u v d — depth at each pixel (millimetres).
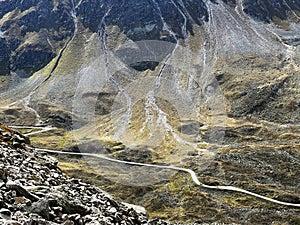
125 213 16406
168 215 145250
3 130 19219
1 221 8836
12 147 17344
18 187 11391
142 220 17078
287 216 148500
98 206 15008
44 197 11734
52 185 15000
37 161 17141
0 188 11125
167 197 155125
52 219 11109
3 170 12727
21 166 14930
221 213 148500
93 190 17062
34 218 9836
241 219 146500
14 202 10625
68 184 16188
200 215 146750
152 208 148500
